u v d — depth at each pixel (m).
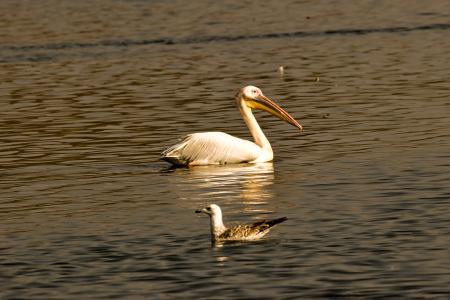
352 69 33.72
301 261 13.52
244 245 14.27
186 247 14.29
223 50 39.97
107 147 22.17
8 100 29.38
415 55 36.69
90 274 13.34
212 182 18.53
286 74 33.12
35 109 27.61
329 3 54.91
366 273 13.01
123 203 17.12
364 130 23.08
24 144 22.78
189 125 24.59
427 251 13.78
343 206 16.30
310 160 20.16
